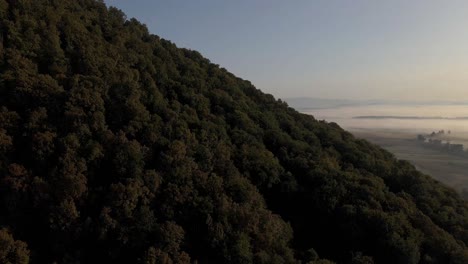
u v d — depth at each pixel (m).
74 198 32.75
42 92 37.03
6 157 33.81
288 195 45.53
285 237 39.62
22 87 36.69
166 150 38.75
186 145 40.19
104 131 37.03
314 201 44.84
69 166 33.50
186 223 35.25
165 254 31.25
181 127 41.97
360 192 45.69
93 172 35.19
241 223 35.75
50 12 46.75
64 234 31.77
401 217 42.34
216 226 34.50
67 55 43.69
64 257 31.02
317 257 38.88
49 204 32.38
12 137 34.78
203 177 38.06
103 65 43.41
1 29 41.22
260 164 45.50
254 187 41.94
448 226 46.41
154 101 44.38
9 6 44.06
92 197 33.81
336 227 42.44
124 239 31.80
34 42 42.31
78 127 35.91
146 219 33.03
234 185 39.56
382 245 39.53
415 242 40.25
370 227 41.16
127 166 35.72
